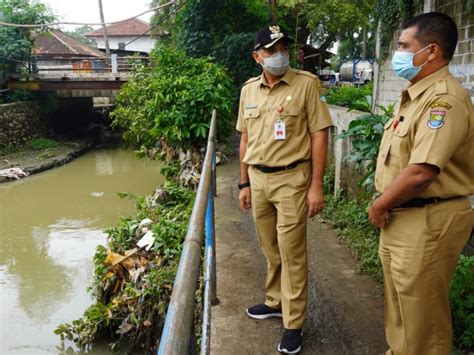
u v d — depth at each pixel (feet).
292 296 7.48
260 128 7.34
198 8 38.45
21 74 48.75
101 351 13.99
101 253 17.21
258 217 7.88
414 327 5.84
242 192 8.37
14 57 46.83
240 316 8.96
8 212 29.60
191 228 4.08
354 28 42.78
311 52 44.50
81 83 48.19
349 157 11.98
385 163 5.90
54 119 55.72
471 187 5.55
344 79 68.39
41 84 48.37
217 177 22.07
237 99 34.55
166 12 52.60
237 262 11.91
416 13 15.85
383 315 9.02
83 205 30.81
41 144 47.47
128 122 32.73
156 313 12.91
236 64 36.14
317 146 7.12
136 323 13.28
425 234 5.52
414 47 5.40
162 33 57.77
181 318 2.61
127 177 38.14
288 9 40.73
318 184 7.18
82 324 14.70
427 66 5.41
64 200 31.96
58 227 26.73
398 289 5.84
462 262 8.73
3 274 20.51
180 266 3.24
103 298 16.14
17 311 17.17
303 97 7.07
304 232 7.36
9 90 48.32
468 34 12.67
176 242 15.02
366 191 13.41
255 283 10.57
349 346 8.00
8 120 44.78
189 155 24.58
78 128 62.39
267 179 7.32
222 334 8.33
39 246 23.85
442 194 5.47
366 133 11.09
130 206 30.27
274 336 8.25
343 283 10.53
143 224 17.48
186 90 24.44
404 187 5.25
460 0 12.96
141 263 15.03
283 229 7.27
